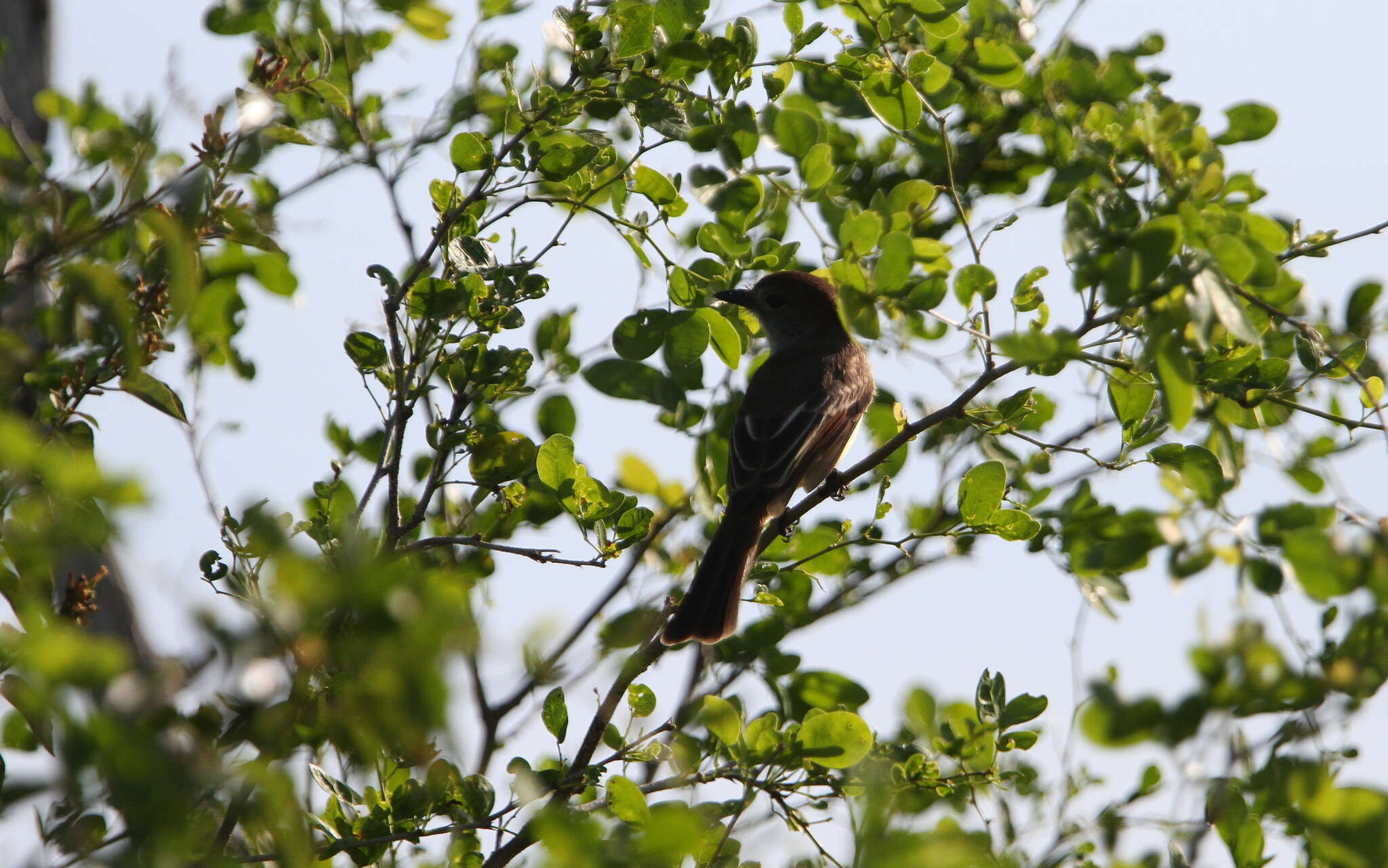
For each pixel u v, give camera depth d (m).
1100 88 10.91
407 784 8.28
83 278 7.16
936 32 10.56
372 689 4.08
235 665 4.09
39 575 5.80
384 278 9.40
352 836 8.27
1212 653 6.16
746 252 10.95
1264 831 7.35
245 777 4.24
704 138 10.73
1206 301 6.58
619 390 10.70
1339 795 5.55
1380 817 5.48
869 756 8.60
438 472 9.45
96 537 4.44
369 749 4.26
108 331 7.75
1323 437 9.88
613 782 7.83
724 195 10.62
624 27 9.41
